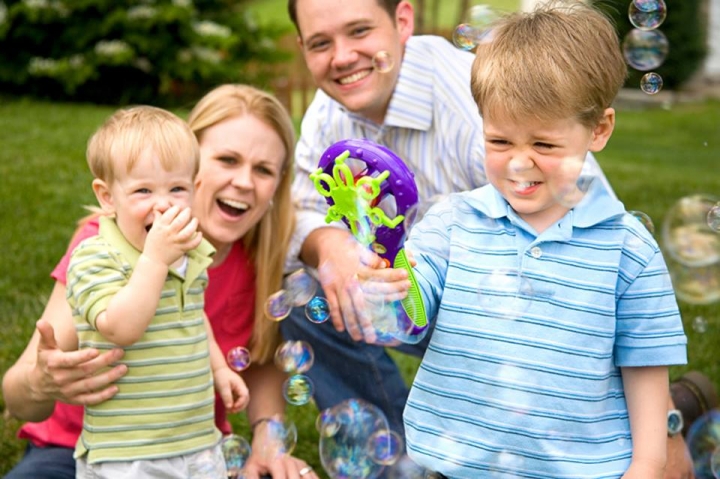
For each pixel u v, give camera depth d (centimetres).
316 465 262
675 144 828
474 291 169
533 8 188
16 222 433
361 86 235
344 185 162
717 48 1191
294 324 244
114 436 190
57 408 214
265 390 241
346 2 229
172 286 195
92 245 192
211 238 224
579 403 163
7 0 866
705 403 245
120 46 841
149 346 191
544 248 167
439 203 183
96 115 766
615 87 166
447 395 170
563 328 164
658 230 468
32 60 857
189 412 194
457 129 238
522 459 165
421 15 884
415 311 166
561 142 160
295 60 948
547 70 158
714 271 247
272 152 225
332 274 218
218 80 887
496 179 166
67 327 204
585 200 170
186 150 195
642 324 165
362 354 243
